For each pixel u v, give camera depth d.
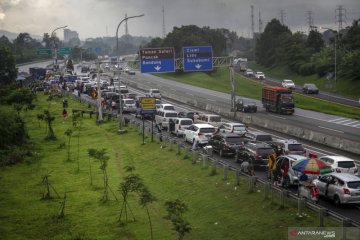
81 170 37.72
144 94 93.94
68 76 114.75
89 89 97.94
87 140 51.44
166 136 48.28
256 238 21.11
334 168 29.64
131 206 28.19
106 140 50.75
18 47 198.25
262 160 33.41
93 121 64.88
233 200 26.30
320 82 113.19
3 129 44.12
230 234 22.22
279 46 151.25
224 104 78.44
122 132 53.84
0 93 75.31
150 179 34.34
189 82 122.19
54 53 118.94
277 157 30.55
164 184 32.53
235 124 44.97
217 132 42.00
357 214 23.45
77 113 65.75
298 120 61.91
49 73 123.38
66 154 44.34
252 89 108.00
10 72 95.69
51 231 24.17
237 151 36.22
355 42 122.38
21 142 47.12
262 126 55.59
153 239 22.70
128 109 70.81
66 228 24.56
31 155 43.34
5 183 34.00
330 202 25.95
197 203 27.48
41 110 75.06
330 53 122.12
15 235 23.66
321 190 26.25
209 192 28.56
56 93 93.25
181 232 20.02
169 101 84.81
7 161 40.03
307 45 145.25
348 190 24.25
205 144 42.66
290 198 24.20
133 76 141.00
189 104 79.38
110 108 74.56
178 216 20.55
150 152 42.16
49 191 31.73
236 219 23.75
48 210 27.64
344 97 90.56
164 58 61.69
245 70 146.12
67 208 28.00
